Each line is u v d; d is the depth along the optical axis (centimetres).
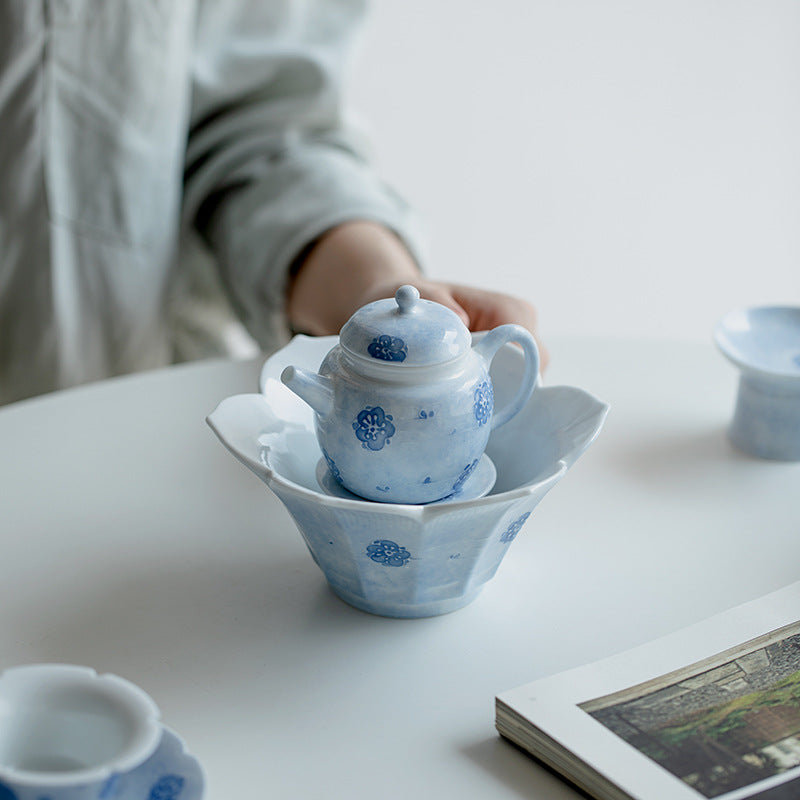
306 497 49
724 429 79
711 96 174
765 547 63
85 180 100
